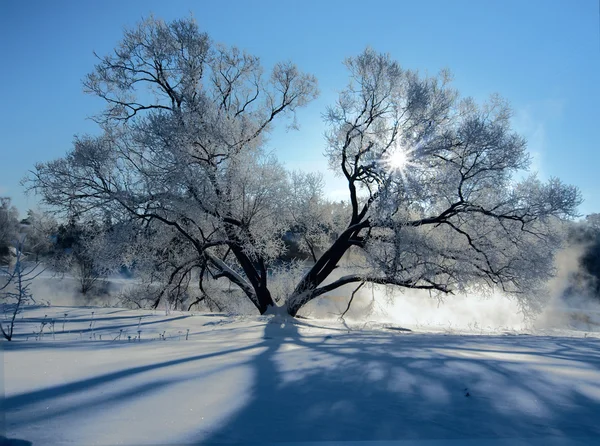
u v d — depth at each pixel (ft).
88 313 54.19
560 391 15.05
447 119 59.77
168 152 56.65
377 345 27.81
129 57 65.26
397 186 53.83
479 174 56.44
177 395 14.16
